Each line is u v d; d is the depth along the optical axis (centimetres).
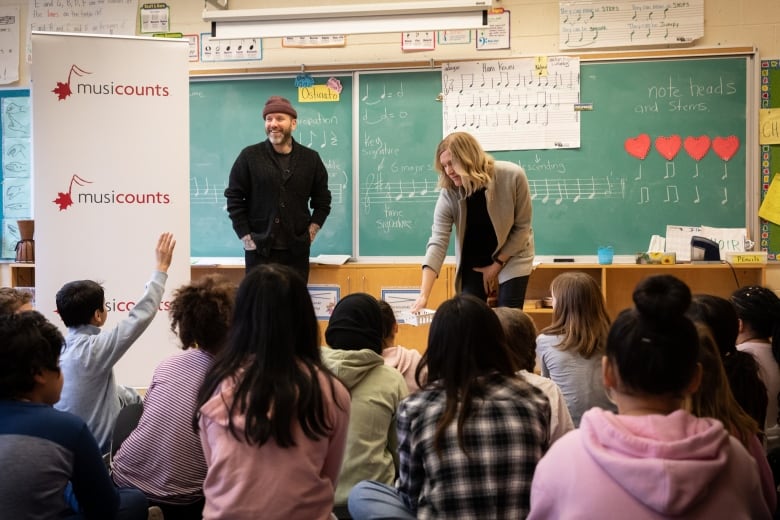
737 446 123
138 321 258
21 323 167
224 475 148
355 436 207
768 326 230
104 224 369
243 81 470
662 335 122
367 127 459
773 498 162
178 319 204
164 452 194
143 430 196
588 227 444
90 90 367
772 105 428
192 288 205
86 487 169
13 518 155
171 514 198
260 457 149
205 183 476
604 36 439
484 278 339
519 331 215
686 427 120
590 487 119
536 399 155
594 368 226
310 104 464
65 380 236
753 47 425
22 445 158
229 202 409
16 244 474
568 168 443
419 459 154
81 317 246
